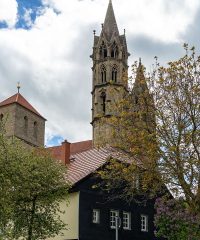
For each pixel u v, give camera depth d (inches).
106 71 4119.1
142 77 1258.6
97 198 1729.8
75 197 1686.8
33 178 1416.1
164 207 1448.1
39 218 1456.7
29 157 1441.9
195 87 1214.9
